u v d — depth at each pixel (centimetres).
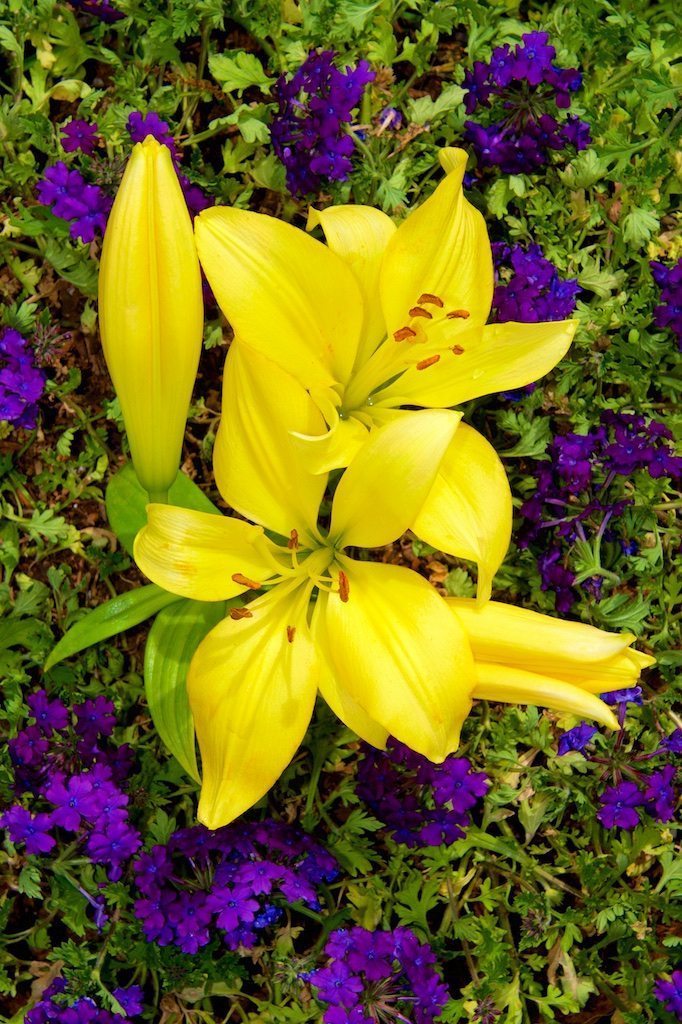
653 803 58
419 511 48
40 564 61
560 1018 60
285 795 60
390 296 51
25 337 60
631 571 60
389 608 49
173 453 51
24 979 59
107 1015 56
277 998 58
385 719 49
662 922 61
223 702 50
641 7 60
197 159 59
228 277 49
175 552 49
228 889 55
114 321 48
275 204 61
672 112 61
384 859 60
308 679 50
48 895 60
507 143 58
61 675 60
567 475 59
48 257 59
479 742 60
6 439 60
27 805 60
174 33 58
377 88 60
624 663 49
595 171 58
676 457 58
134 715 60
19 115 59
